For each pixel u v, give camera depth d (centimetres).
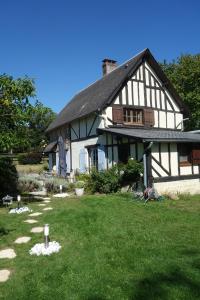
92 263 546
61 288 459
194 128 3209
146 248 615
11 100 1062
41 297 436
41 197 1340
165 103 1919
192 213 945
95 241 671
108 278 486
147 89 1842
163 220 852
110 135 1611
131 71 1755
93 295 436
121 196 1275
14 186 1459
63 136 2275
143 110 1809
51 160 2623
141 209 998
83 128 1914
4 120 1084
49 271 519
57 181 1609
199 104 2998
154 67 1858
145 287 453
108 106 1691
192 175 1504
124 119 1764
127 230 749
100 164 1675
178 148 1474
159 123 1878
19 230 774
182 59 3206
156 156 1383
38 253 602
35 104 1134
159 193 1313
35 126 3853
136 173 1361
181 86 3169
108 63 2339
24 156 3600
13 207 1091
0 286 474
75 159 2028
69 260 564
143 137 1253
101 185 1436
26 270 529
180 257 565
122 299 422
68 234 729
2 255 603
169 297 423
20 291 455
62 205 1097
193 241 658
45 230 630
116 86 1683
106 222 827
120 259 560
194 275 487
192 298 419
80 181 1480
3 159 1399
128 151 1468
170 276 485
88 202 1120
